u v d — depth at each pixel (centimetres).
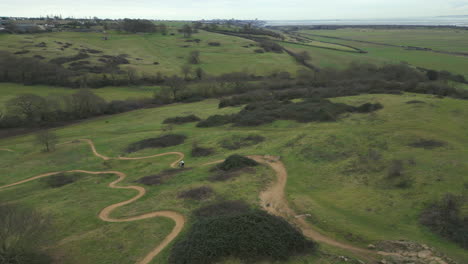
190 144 6041
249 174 4191
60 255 2609
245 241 2386
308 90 9900
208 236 2492
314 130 5959
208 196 3556
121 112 9731
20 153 6244
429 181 3403
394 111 6531
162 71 13700
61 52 15000
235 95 10419
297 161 4625
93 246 2720
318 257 2348
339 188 3688
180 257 2373
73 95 9156
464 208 2828
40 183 4725
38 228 2642
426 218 2803
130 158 5600
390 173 3722
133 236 2838
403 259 2272
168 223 3031
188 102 10862
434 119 5812
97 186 4400
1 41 15888
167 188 4003
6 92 10406
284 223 2672
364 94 8931
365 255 2419
